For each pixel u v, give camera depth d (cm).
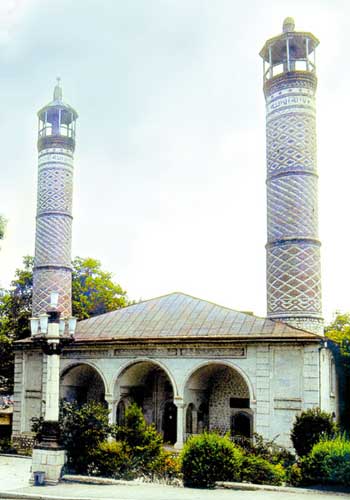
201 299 3169
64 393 3167
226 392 2967
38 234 3488
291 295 2811
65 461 2050
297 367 2544
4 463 2720
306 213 2881
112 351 2972
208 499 1595
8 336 4097
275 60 3262
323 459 1819
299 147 2938
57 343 2092
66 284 3447
